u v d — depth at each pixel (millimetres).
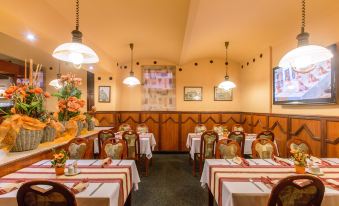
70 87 2922
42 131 2271
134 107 6754
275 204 1451
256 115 5504
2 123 1951
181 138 6645
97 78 6457
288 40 4164
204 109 6742
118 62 6586
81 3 3055
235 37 4574
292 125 3965
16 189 1604
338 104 2971
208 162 2471
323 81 3168
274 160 2553
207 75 6766
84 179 1835
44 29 2889
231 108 6762
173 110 6738
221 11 3262
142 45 5062
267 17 3502
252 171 2131
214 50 5773
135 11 3338
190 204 3064
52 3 3000
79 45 2248
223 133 4734
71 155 2742
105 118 6402
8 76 6285
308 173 2055
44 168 2092
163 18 3553
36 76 2287
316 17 3244
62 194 1345
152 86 6766
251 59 5926
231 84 5043
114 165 2293
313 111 3480
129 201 2318
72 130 2799
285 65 2338
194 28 3770
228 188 1704
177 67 6777
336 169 2199
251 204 1602
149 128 6664
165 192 3486
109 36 4340
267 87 4980
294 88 3873
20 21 2531
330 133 3055
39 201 1363
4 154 2014
